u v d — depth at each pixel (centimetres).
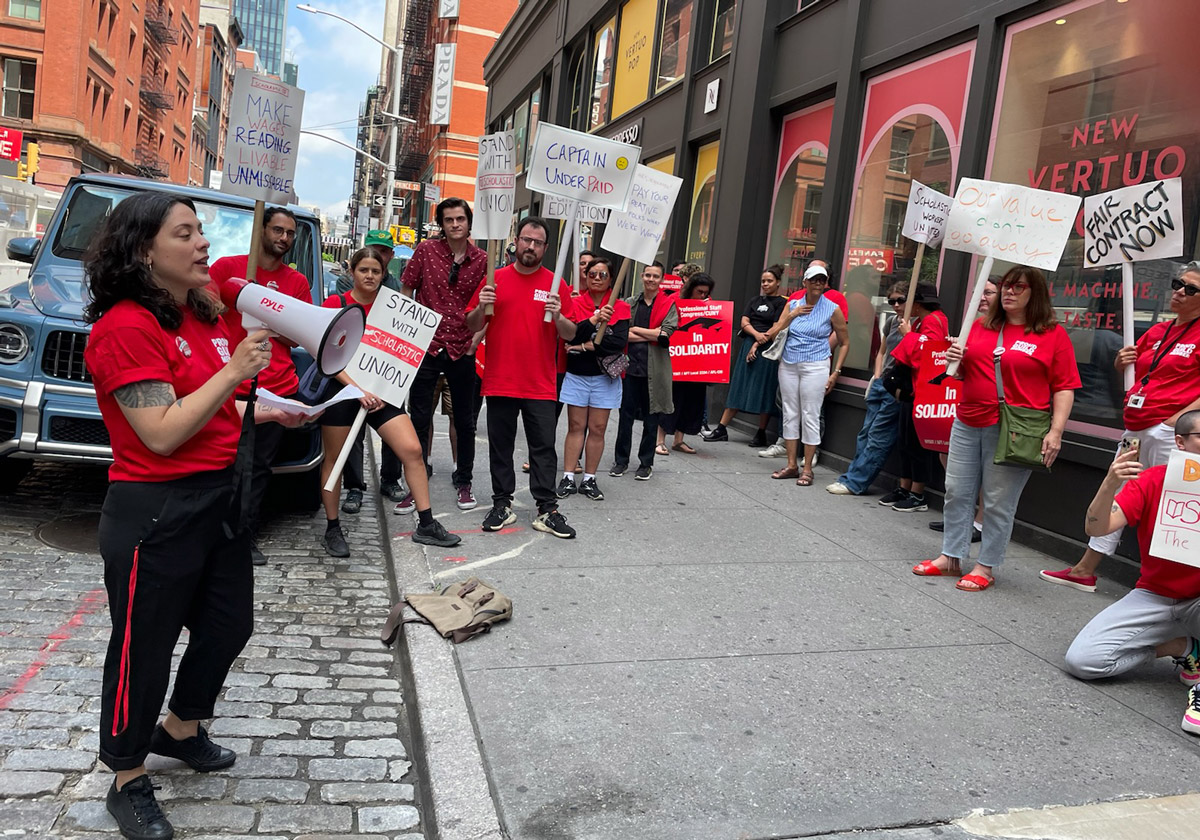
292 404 283
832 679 381
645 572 514
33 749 302
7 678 350
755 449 949
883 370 730
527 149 2241
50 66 3866
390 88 6244
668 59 1330
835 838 269
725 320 823
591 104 1723
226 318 317
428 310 516
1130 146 556
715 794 288
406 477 544
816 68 919
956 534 526
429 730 319
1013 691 379
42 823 263
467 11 4381
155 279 239
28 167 2311
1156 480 384
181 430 231
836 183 861
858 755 318
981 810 287
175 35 5706
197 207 672
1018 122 653
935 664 403
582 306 692
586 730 326
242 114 434
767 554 562
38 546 504
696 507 679
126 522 243
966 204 527
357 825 278
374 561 545
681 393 859
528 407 576
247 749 317
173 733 290
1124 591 519
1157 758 328
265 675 378
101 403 246
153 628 248
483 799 279
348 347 266
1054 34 622
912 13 770
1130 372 504
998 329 500
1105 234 508
